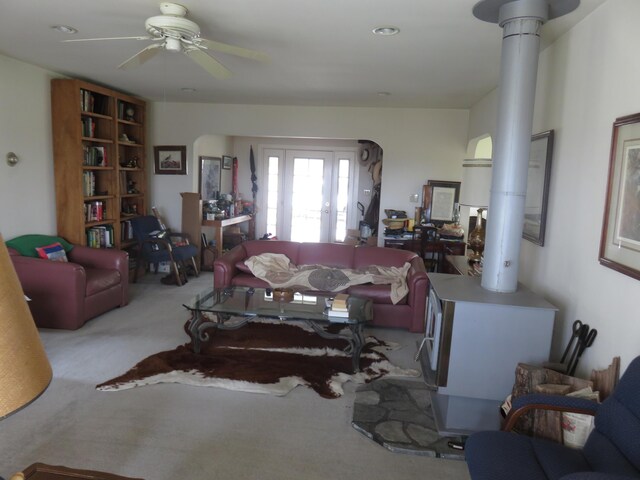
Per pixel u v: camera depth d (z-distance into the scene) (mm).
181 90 5398
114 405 2742
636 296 1975
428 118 5980
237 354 3559
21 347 816
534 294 2707
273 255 4812
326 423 2660
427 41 3152
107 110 5312
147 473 2156
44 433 2434
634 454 1551
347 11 2648
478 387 2586
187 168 6383
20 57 4098
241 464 2254
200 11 2707
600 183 2334
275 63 3904
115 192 5453
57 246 4484
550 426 2084
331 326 4297
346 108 6098
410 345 3904
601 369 2256
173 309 4660
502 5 2506
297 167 8148
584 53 2574
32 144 4488
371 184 7922
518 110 2541
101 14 2875
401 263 4730
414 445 2432
